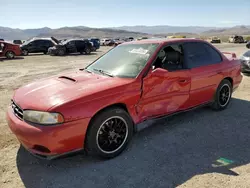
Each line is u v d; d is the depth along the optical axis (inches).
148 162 126.6
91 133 120.3
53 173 118.3
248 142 148.2
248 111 202.7
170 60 156.0
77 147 117.8
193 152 136.4
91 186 108.1
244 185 107.0
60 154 114.3
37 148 114.9
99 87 126.0
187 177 113.5
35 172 119.0
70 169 121.3
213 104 196.4
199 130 165.8
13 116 124.5
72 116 112.1
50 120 109.5
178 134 159.6
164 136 156.7
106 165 124.5
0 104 230.1
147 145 144.9
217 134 159.5
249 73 373.1
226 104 205.6
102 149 125.9
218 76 186.9
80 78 140.6
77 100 114.8
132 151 138.1
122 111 129.3
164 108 152.8
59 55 876.6
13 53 756.0
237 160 127.6
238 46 1360.7
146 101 141.2
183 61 164.6
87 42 956.0
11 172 118.7
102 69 157.1
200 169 119.7
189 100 168.4
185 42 171.6
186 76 160.4
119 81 134.6
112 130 128.0
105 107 124.3
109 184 109.3
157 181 110.9
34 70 478.6
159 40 165.8
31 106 115.2
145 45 161.9
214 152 136.2
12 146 144.8
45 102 115.1
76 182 111.0
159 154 134.6
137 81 135.9
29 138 111.9
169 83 151.0
